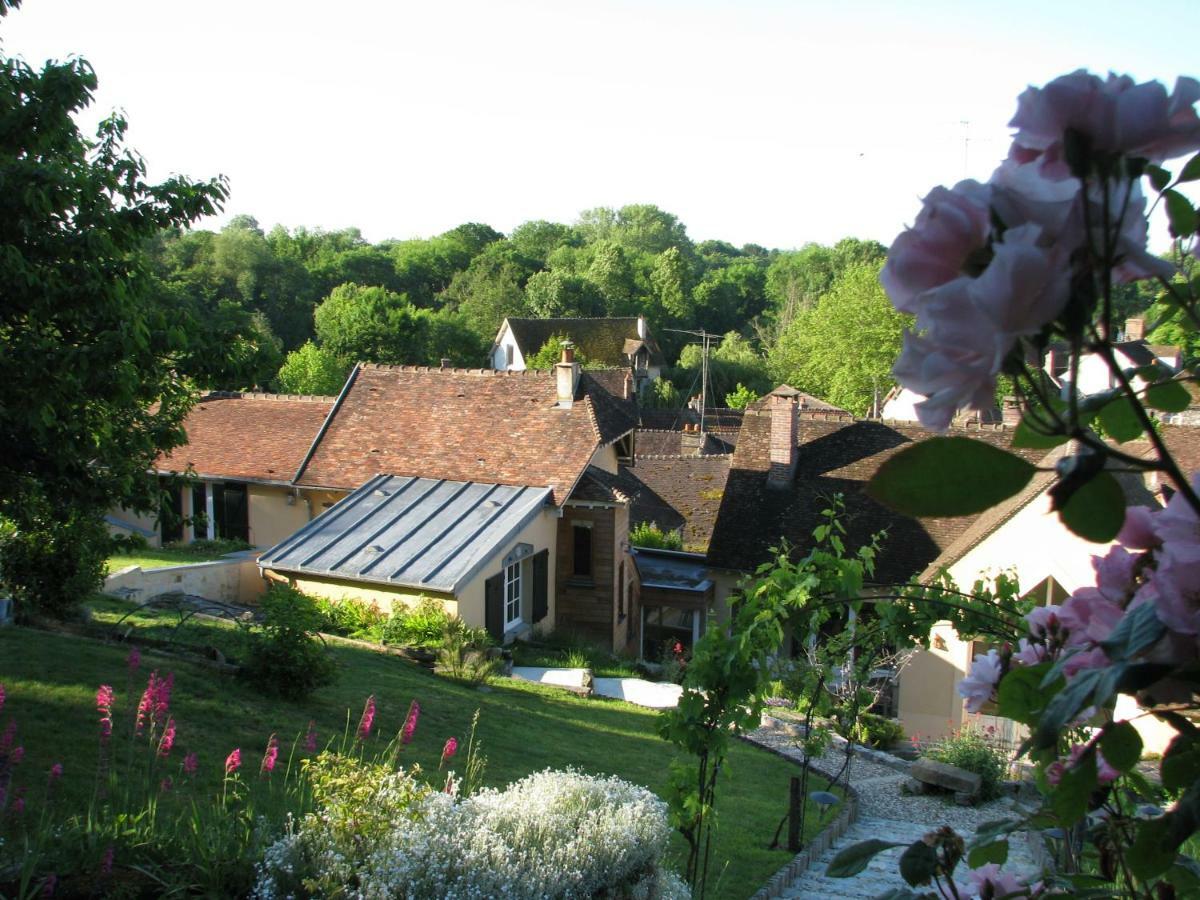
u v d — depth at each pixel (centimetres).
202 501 2780
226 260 7488
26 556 1443
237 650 1474
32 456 980
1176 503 134
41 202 854
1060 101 106
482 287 8738
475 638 2003
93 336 920
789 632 1708
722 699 768
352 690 1500
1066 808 160
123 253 995
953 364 103
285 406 3000
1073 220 103
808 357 6900
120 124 1080
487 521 2256
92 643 1340
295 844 640
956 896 202
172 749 980
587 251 10419
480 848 670
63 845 617
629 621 2714
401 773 763
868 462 2720
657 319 9181
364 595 2105
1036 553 1911
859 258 8525
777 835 1105
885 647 1480
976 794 1503
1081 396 143
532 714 1650
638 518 3225
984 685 207
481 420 2672
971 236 106
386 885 605
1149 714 150
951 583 837
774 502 2672
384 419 2758
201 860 624
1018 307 98
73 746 921
